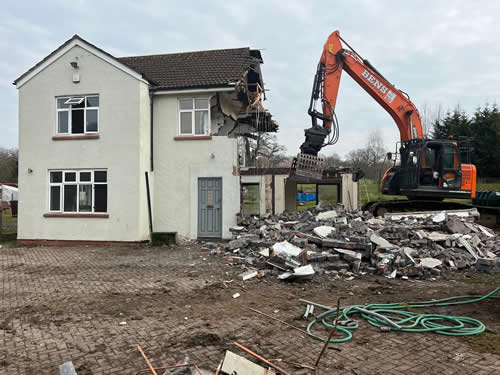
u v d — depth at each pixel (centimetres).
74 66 1432
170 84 1472
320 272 864
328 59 1501
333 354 456
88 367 432
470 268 953
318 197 2112
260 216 1453
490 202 1794
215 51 1702
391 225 1163
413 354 455
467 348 471
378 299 696
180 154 1465
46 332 543
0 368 432
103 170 1434
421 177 1584
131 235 1390
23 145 1484
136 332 537
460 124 4166
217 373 387
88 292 761
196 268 976
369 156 4569
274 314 612
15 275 923
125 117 1410
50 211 1470
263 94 1953
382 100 1579
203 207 1452
